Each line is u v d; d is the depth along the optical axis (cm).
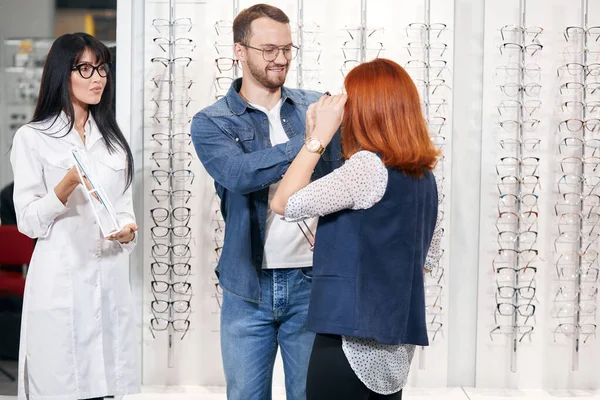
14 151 246
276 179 217
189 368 357
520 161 349
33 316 246
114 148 257
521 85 345
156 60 338
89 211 250
